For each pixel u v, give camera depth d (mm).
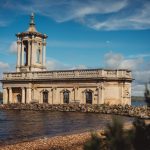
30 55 80125
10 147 20719
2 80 79938
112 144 5973
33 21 82625
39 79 75750
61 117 48062
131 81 71062
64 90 72938
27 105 69812
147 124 6555
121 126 6098
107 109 58031
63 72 73250
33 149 20141
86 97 70250
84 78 69750
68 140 23547
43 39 83125
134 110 52094
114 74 68938
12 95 79688
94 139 6164
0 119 43688
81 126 35156
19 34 81625
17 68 81562
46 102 75438
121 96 68438
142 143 6117
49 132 29953
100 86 68125
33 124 37125
